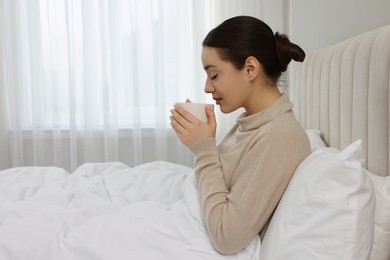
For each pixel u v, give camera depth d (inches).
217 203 34.2
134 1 98.3
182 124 38.5
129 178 57.3
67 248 33.8
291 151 33.8
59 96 103.6
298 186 31.0
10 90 102.7
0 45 103.0
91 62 102.0
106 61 100.7
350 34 67.1
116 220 38.2
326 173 28.5
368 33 46.6
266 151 33.6
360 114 45.4
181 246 34.6
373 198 28.0
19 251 33.2
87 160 103.3
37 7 101.7
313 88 66.5
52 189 51.6
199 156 37.8
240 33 36.8
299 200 30.3
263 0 96.0
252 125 38.1
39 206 44.9
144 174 57.2
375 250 32.1
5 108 105.0
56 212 41.2
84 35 99.7
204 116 39.1
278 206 33.4
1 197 49.2
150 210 42.3
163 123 100.5
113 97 101.3
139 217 40.3
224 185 36.0
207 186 35.8
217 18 98.1
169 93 102.0
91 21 101.0
